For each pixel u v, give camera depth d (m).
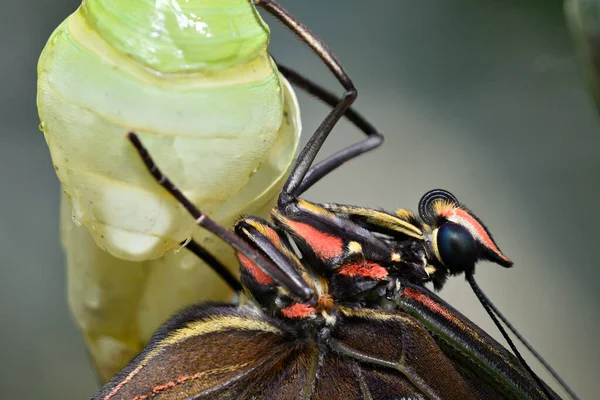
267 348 0.15
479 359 0.15
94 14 0.14
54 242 0.19
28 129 0.19
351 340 0.15
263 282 0.15
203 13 0.14
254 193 0.14
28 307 0.19
